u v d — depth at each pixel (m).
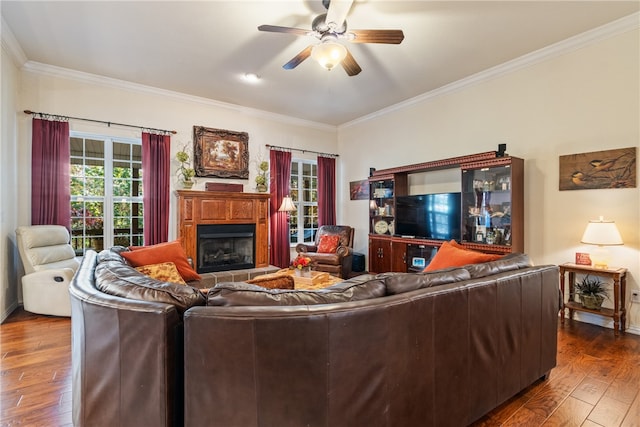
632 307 3.11
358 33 2.60
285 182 6.02
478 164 4.02
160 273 2.86
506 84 4.04
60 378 2.22
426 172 5.09
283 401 1.20
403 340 1.40
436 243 4.50
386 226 5.53
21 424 1.75
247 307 1.24
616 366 2.45
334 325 1.24
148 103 4.77
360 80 4.45
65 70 4.11
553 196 3.62
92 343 1.43
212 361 1.20
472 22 3.08
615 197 3.19
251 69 4.10
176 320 1.29
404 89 4.79
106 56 3.75
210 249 5.06
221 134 5.38
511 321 1.93
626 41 3.10
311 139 6.50
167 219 4.80
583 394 2.08
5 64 3.38
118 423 1.35
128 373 1.31
